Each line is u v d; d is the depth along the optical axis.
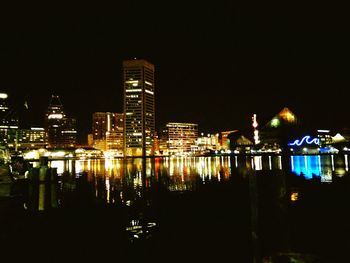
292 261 6.95
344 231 11.11
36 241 12.48
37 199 21.77
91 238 12.95
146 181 40.12
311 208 15.88
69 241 12.57
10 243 12.17
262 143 159.75
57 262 10.21
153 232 13.98
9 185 24.11
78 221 16.25
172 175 49.41
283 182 6.91
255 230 6.99
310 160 79.75
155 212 18.75
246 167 64.88
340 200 18.36
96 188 32.66
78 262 10.22
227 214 17.69
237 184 33.50
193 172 54.75
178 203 22.05
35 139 197.25
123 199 24.50
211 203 21.67
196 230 14.19
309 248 8.79
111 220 16.50
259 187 6.93
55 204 21.25
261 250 6.76
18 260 10.30
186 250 11.30
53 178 23.27
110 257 10.66
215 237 12.93
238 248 11.37
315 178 33.00
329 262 7.43
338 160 50.47
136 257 10.70
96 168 75.06
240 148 177.00
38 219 16.58
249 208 19.38
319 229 11.41
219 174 48.44
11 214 17.53
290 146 142.62
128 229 14.56
